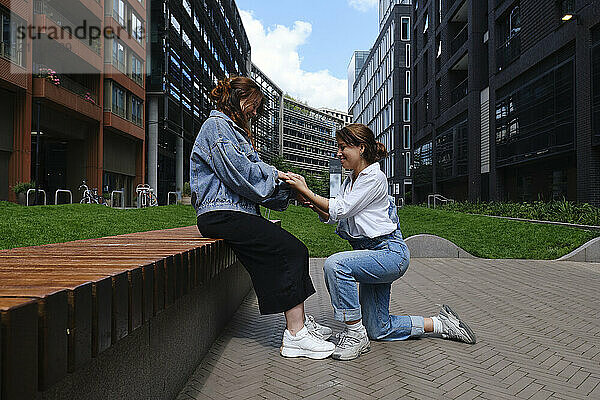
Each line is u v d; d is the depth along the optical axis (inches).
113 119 1259.2
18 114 855.7
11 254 88.3
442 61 1400.1
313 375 116.3
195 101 1916.8
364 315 146.3
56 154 1226.6
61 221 378.9
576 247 411.2
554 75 738.2
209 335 138.3
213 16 2183.8
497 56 977.5
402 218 713.0
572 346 146.5
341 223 141.1
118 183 1414.9
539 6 778.8
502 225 565.9
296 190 130.6
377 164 135.1
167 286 82.1
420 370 121.2
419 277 295.6
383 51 2684.5
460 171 1242.0
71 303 49.8
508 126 919.7
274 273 121.3
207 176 123.0
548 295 235.6
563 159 746.8
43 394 49.1
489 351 139.3
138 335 78.8
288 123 4849.9
